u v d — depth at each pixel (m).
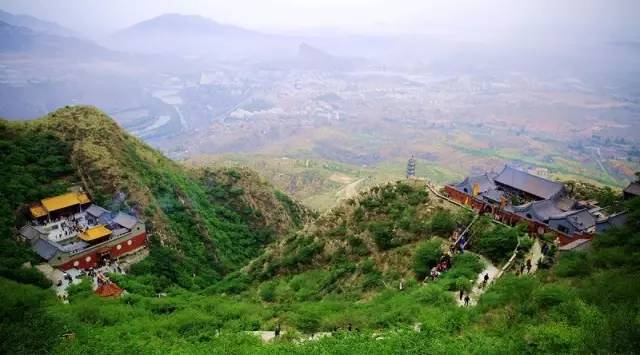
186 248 99.62
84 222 93.25
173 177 117.50
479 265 60.56
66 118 111.25
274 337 53.19
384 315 52.03
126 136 121.12
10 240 82.19
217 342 51.94
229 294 81.88
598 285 42.38
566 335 35.00
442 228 71.56
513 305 45.00
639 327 32.56
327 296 68.88
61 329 55.38
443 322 45.09
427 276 63.59
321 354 41.31
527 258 61.50
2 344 51.47
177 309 70.44
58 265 80.62
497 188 82.75
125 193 99.12
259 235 123.06
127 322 62.28
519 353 35.19
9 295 62.28
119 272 85.38
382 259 72.38
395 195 84.44
